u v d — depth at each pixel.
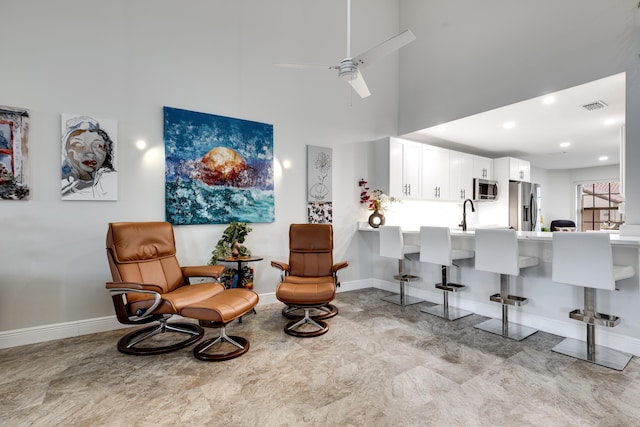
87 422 1.70
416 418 1.73
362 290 4.74
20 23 2.71
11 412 1.78
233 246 3.44
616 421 1.70
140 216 3.20
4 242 2.65
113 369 2.28
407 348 2.63
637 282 2.46
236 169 3.73
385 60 5.09
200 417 1.74
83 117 2.93
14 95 2.68
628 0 2.87
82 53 2.94
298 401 1.89
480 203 6.61
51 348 2.64
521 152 6.25
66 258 2.88
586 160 6.95
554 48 3.37
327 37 4.49
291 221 4.19
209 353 2.50
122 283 2.42
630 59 2.86
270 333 2.97
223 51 3.70
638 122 2.82
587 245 2.28
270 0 4.05
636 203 2.83
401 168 4.84
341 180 4.65
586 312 2.47
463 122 4.43
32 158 2.74
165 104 3.34
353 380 2.12
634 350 2.47
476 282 3.57
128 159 3.14
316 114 4.41
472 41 4.16
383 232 4.03
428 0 4.75
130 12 3.17
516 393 1.97
